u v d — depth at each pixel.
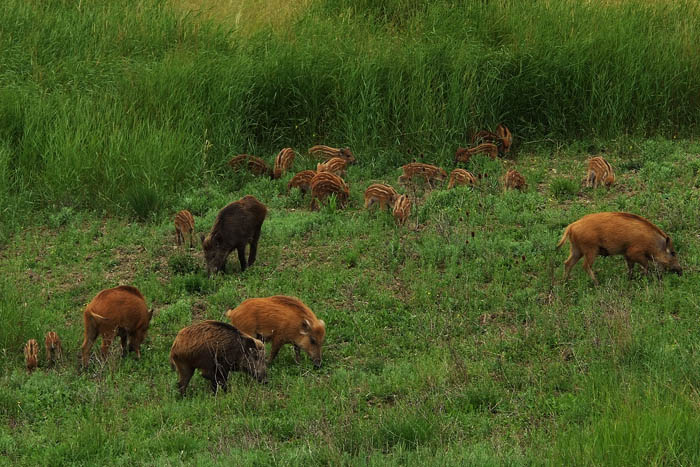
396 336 30.80
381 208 41.41
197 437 24.34
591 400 24.36
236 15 60.50
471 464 20.91
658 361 26.23
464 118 49.44
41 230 41.31
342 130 50.44
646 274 32.59
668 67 51.16
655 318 29.72
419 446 22.83
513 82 51.28
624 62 51.00
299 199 44.50
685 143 49.09
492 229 39.25
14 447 24.11
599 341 28.00
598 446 20.89
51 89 50.94
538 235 37.47
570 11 56.31
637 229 32.06
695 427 21.34
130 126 47.56
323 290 34.25
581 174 46.34
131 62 53.66
